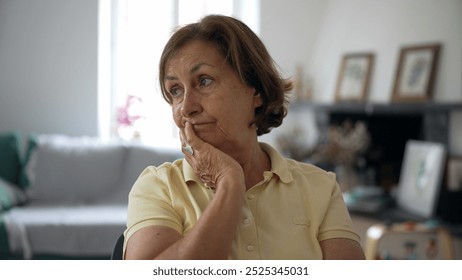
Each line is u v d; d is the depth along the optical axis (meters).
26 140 4.62
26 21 5.20
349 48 5.12
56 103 5.26
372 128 4.74
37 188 4.45
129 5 5.60
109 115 5.54
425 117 4.29
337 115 5.02
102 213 4.03
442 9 4.21
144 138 5.61
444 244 3.32
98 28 5.30
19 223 3.72
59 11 5.24
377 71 4.80
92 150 4.59
